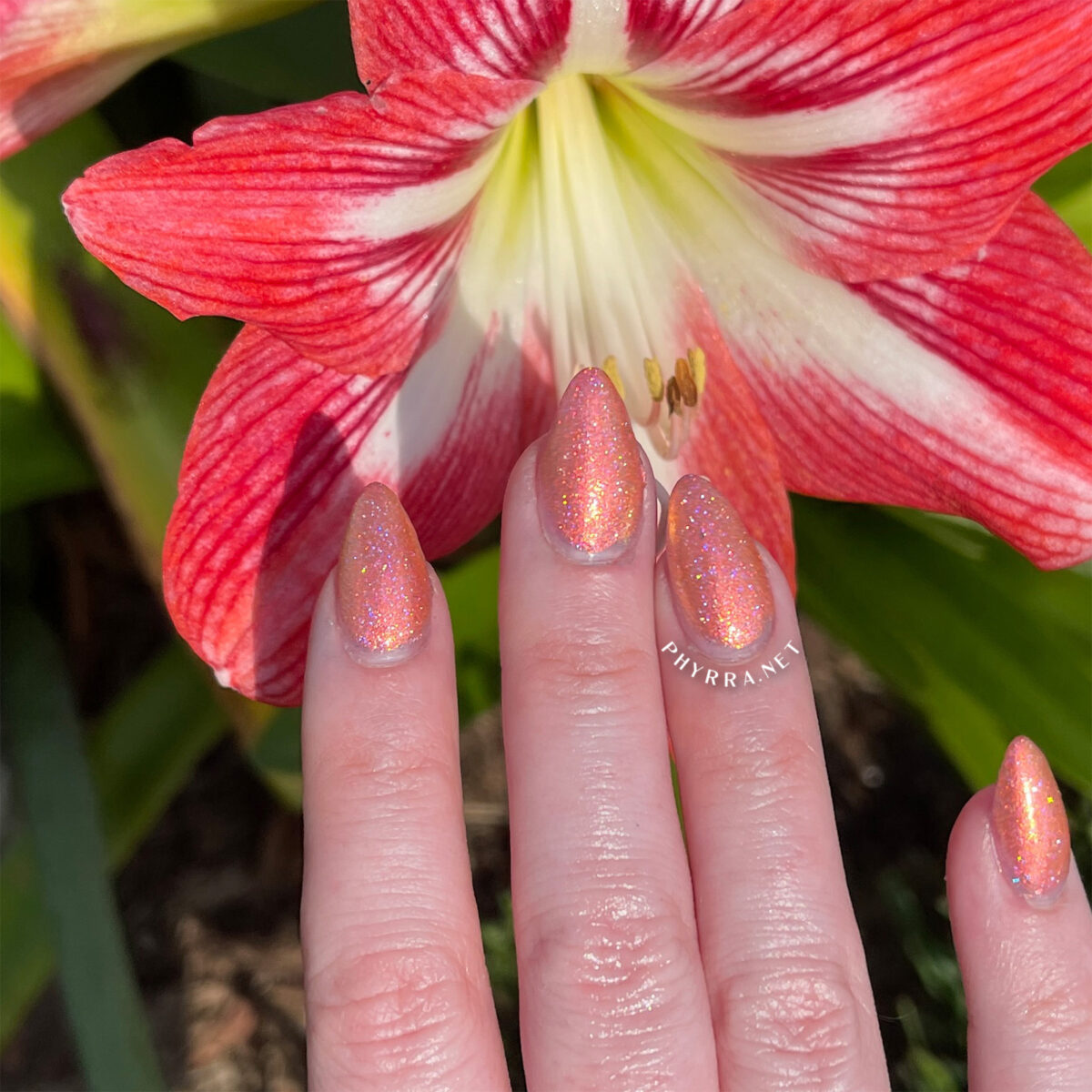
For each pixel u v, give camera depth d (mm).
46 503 393
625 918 268
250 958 415
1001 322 288
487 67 267
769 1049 270
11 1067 403
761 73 273
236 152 256
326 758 271
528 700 272
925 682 329
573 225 302
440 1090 266
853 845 415
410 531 272
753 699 275
